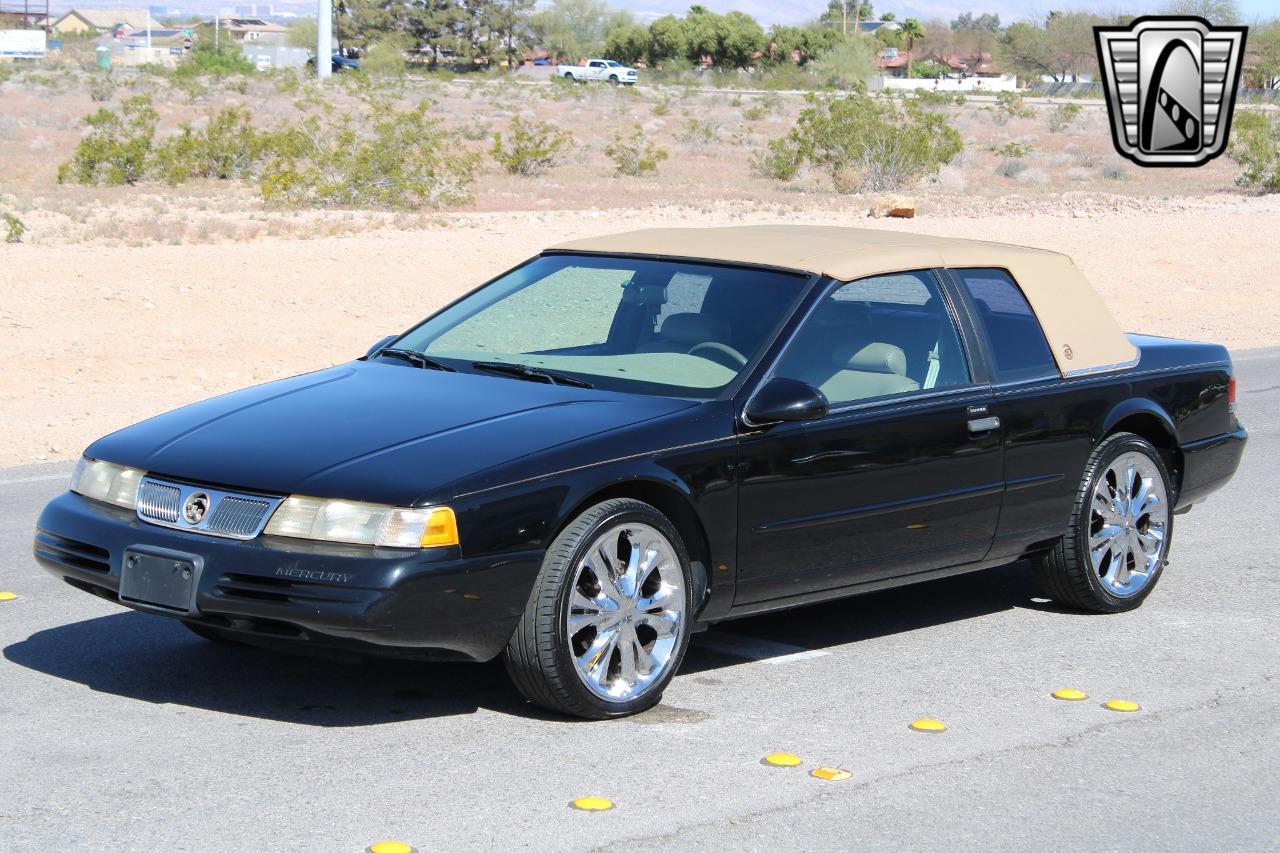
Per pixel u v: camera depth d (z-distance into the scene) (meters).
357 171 28.58
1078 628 6.69
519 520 4.88
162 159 31.06
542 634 4.98
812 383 5.73
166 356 14.48
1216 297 21.22
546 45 140.38
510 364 5.89
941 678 5.90
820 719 5.35
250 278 18.53
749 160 41.19
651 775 4.73
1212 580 7.59
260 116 48.41
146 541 4.96
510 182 34.59
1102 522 6.82
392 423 5.26
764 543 5.56
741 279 6.05
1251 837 4.42
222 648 6.00
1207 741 5.24
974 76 143.75
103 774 4.61
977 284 6.49
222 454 5.09
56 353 14.25
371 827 4.25
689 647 6.28
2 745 4.84
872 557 5.91
